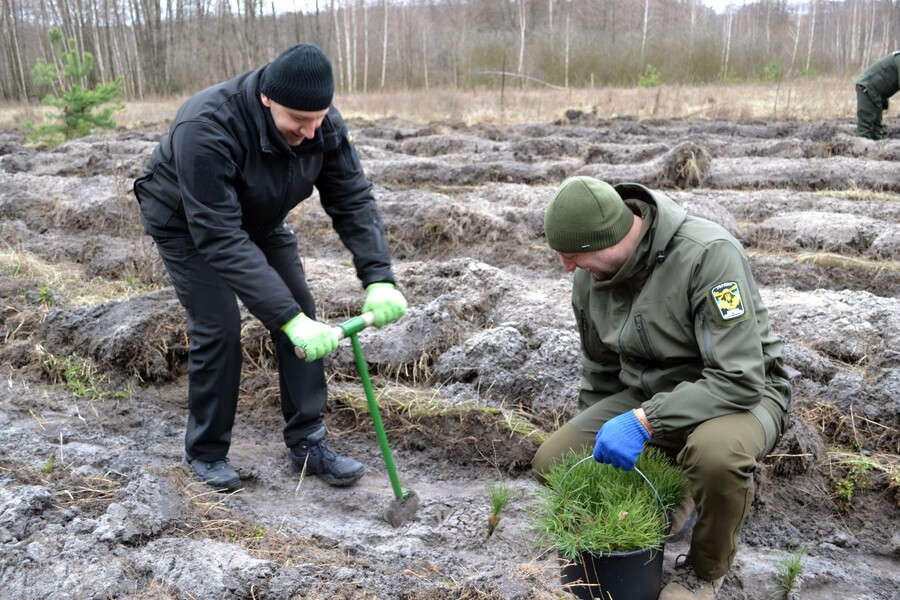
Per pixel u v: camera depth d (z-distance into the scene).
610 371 3.10
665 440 2.91
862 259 6.28
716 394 2.53
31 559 2.62
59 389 4.39
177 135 2.81
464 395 4.13
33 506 2.91
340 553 2.84
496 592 2.55
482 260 6.68
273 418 4.21
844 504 3.43
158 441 3.93
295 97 2.70
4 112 24.08
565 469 2.71
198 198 2.80
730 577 2.95
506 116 16.45
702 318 2.60
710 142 10.77
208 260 2.87
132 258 6.29
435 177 9.38
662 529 2.58
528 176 9.20
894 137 11.62
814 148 10.05
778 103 16.44
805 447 3.53
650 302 2.70
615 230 2.62
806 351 4.28
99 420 4.06
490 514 3.31
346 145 3.20
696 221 2.71
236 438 4.04
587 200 2.60
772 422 2.68
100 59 35.38
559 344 4.27
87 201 7.73
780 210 7.40
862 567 3.10
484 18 37.16
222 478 3.38
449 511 3.35
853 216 6.85
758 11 37.75
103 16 39.78
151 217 3.16
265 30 34.88
